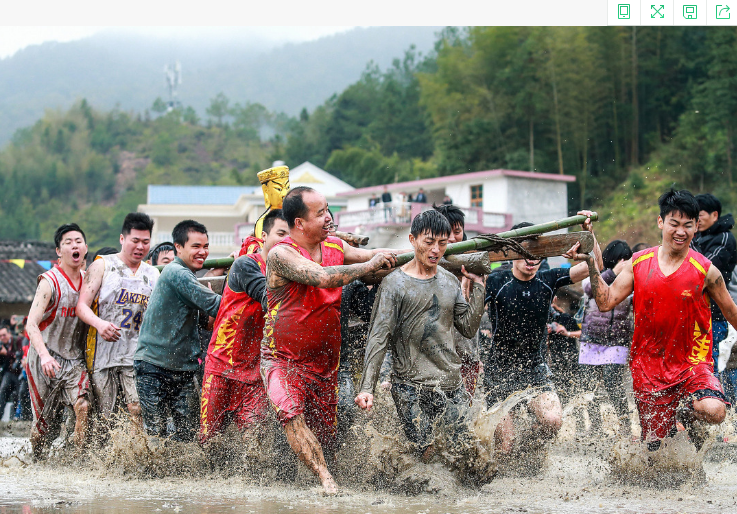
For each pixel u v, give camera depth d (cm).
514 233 759
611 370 961
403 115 10606
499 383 844
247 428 732
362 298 792
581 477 751
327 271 647
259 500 618
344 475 702
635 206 5128
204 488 684
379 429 729
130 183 19762
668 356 715
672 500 634
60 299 886
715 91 5647
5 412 1591
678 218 695
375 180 8650
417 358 679
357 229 4525
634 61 6638
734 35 5703
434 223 661
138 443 753
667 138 6312
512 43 6450
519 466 775
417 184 5044
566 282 827
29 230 16650
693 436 716
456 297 691
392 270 694
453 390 682
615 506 602
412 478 648
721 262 936
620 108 6450
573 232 765
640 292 719
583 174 5931
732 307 721
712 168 5425
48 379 890
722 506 605
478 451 661
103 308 894
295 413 655
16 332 2067
